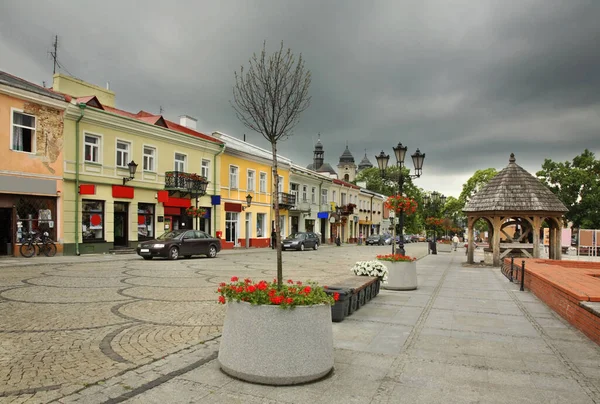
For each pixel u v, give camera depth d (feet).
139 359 18.26
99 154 80.38
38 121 69.05
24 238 67.36
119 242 85.56
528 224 81.41
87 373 16.37
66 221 73.56
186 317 27.07
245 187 124.57
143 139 89.92
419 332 24.07
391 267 41.88
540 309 31.86
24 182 66.74
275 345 15.34
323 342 16.08
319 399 14.24
